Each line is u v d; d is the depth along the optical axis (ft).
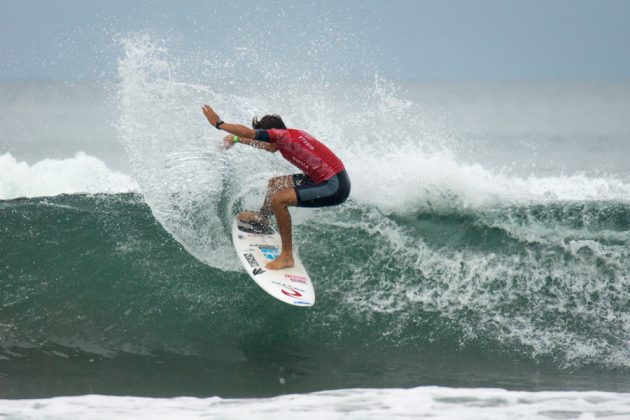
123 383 63.16
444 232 89.10
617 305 77.97
